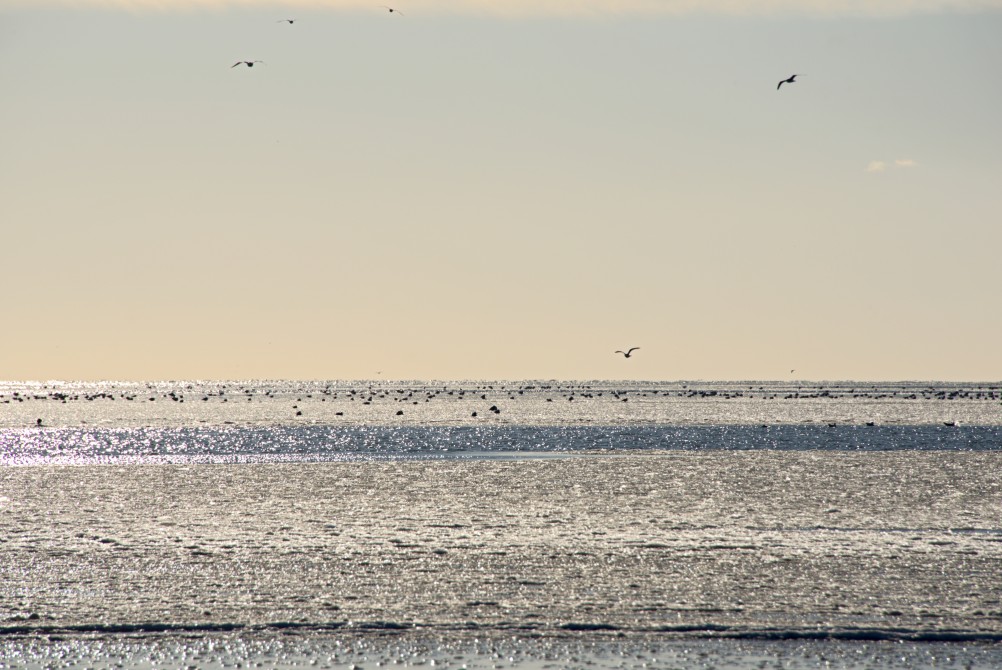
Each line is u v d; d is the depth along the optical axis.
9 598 76.56
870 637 68.62
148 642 67.50
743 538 99.00
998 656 65.50
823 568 85.56
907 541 96.94
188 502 124.50
